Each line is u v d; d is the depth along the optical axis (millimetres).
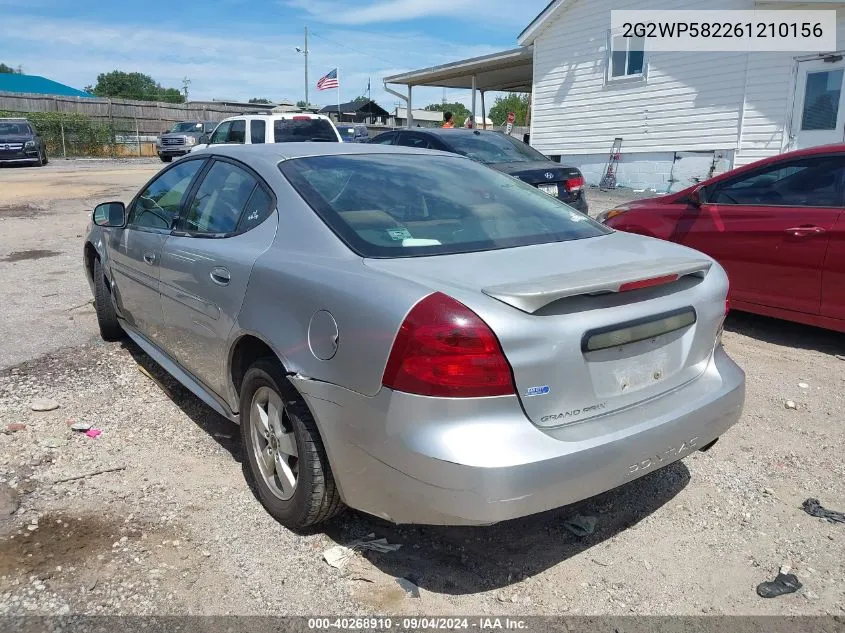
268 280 2943
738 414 3039
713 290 2975
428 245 2885
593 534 3068
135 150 36781
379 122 50906
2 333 5637
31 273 7953
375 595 2641
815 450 3820
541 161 9477
